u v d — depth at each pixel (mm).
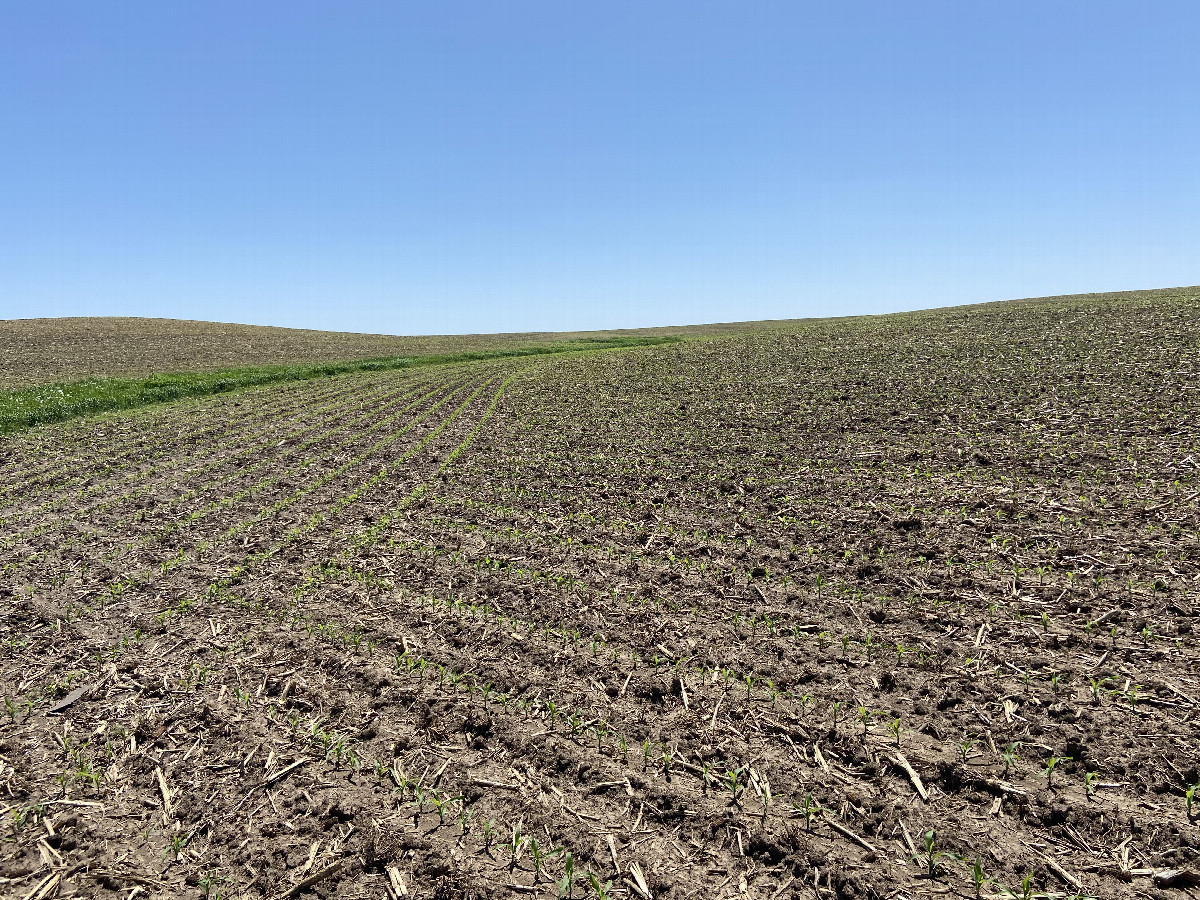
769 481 9422
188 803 3797
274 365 34688
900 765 3807
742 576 6438
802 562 6648
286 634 5719
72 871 3365
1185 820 3291
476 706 4590
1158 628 4859
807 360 22281
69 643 5719
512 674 4957
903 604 5641
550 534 7961
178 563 7531
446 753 4137
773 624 5484
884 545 6844
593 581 6527
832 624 5426
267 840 3520
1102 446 9148
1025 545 6441
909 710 4301
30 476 12133
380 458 12969
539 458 12086
